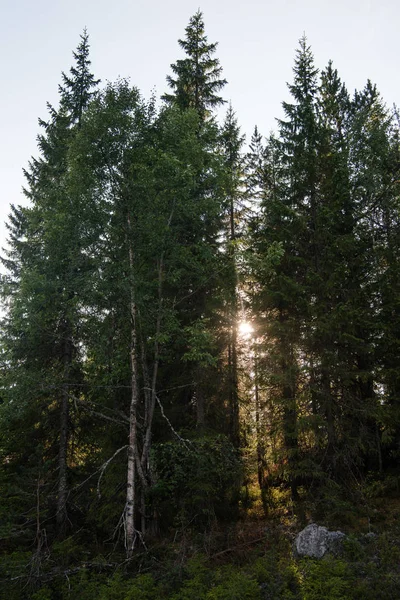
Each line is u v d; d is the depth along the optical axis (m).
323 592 8.23
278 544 11.84
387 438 13.73
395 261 15.60
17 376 13.64
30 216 15.59
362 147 18.42
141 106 14.82
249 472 15.41
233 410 17.03
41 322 13.98
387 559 9.41
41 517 14.23
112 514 13.62
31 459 13.98
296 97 19.34
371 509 12.80
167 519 14.35
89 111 14.38
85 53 19.45
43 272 14.50
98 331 14.03
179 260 14.57
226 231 19.86
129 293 13.41
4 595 10.23
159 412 15.24
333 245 15.18
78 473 16.00
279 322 15.24
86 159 14.12
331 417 14.41
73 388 16.05
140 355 15.11
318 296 15.48
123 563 11.43
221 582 9.66
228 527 13.50
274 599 8.45
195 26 19.42
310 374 14.82
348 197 16.20
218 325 16.06
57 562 11.86
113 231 14.09
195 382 14.54
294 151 17.55
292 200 17.25
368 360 15.37
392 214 17.73
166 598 9.30
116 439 15.14
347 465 14.11
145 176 13.66
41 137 18.88
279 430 14.57
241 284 16.08
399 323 14.96
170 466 12.91
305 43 19.73
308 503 13.32
